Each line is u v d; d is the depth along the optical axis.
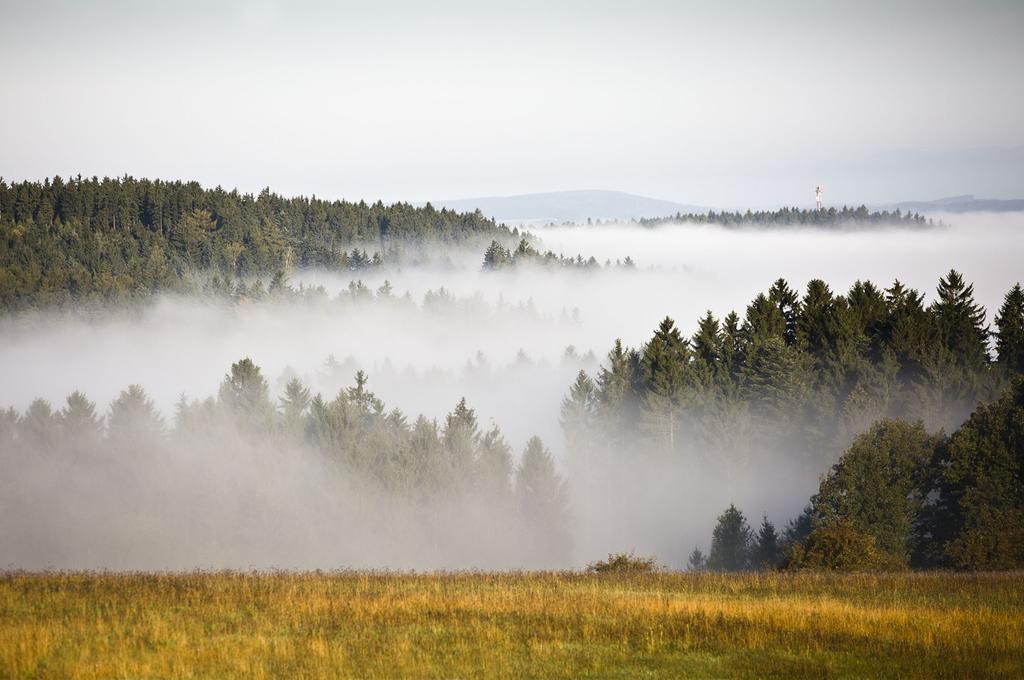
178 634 52.50
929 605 65.06
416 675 46.56
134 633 52.91
